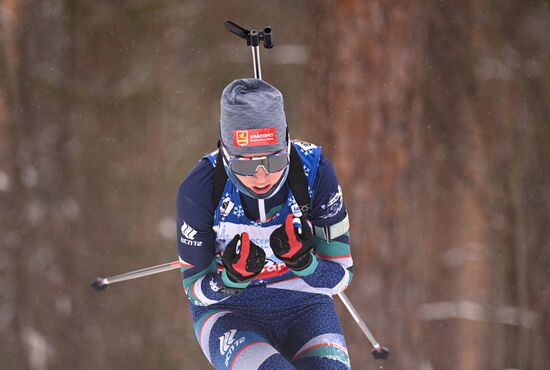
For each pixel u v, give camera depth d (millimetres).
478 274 42031
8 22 39062
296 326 13266
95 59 43500
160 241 43406
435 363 41656
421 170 29625
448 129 41938
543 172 41844
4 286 37875
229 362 12391
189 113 44656
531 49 42125
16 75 39250
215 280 12406
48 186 39656
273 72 44469
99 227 42344
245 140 11305
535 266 41438
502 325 41500
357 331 25906
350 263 13016
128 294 42062
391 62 25219
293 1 44969
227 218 12148
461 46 41625
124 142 43906
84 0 43531
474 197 42125
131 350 41281
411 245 25422
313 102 26047
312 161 12102
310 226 11859
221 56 45000
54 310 39000
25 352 37844
